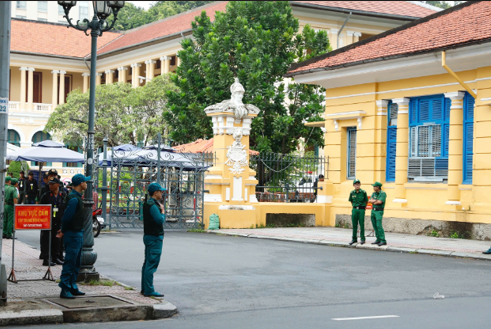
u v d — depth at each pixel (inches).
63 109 1829.5
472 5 903.7
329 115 992.2
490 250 623.2
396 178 894.4
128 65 2381.9
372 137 925.2
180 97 1238.9
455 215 804.6
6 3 366.9
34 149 1085.8
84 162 1107.9
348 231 893.2
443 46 770.2
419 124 877.8
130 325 341.4
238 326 330.3
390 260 599.5
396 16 1923.0
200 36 1280.8
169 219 1009.5
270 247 698.2
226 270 526.9
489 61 766.5
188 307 387.2
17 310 346.9
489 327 319.9
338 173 982.4
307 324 331.6
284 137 1205.7
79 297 390.0
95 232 773.9
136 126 1745.8
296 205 969.5
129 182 1058.7
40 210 450.0
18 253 620.1
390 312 363.9
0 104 365.7
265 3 1259.2
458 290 440.8
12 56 2443.4
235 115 922.7
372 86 925.8
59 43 2573.8
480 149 780.6
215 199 919.0
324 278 490.9
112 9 471.2
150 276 401.1
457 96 815.1
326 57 1007.6
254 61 1155.3
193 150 1052.5
